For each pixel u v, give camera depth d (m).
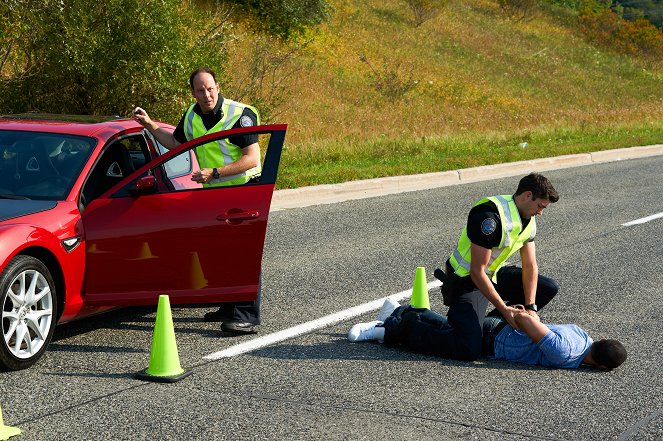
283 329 10.49
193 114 10.25
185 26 24.47
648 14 130.00
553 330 9.20
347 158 28.50
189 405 7.76
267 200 9.57
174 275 9.50
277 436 7.07
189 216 9.46
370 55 55.56
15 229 8.47
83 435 7.00
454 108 48.69
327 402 7.95
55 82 22.62
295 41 49.78
